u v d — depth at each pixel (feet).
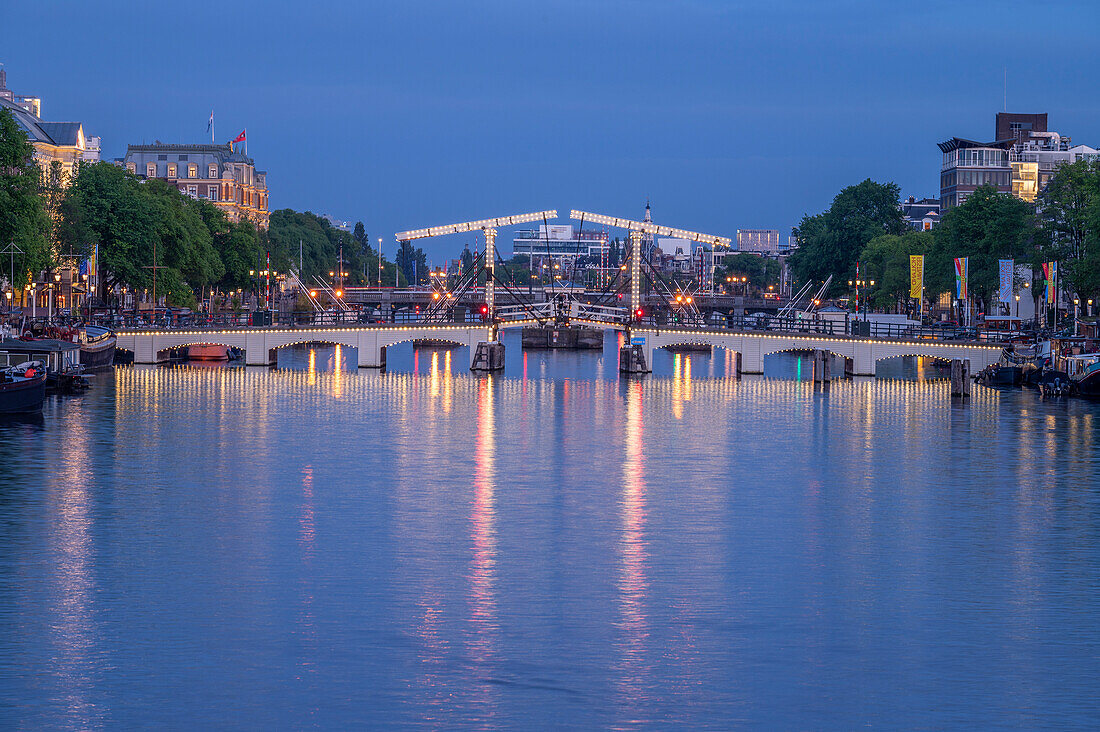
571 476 283.18
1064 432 363.97
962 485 274.57
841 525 231.71
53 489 256.32
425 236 559.38
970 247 654.12
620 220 566.77
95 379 484.33
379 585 187.83
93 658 156.35
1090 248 523.29
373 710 142.72
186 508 239.91
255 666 154.51
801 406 436.76
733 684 150.92
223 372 537.24
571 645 162.71
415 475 281.54
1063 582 192.75
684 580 192.44
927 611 177.78
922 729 139.33
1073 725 140.26
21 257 476.13
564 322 577.43
